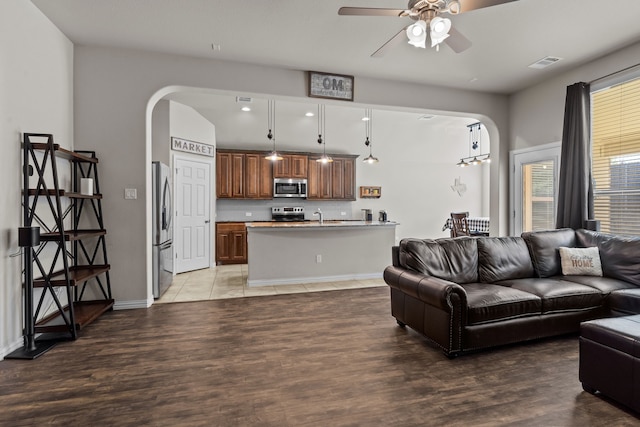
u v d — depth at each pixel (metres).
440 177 8.55
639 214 3.68
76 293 3.56
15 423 1.73
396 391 2.05
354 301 4.07
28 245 2.49
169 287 4.79
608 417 1.79
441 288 2.47
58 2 2.80
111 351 2.62
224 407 1.88
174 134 5.64
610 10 2.92
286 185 7.16
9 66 2.54
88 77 3.55
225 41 3.49
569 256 3.46
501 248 3.39
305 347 2.71
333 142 7.69
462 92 4.99
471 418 1.78
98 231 3.41
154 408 1.87
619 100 3.85
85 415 1.80
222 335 2.96
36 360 2.45
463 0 2.11
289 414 1.82
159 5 2.85
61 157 3.25
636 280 3.09
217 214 7.07
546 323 2.78
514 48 3.66
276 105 6.37
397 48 3.65
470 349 2.54
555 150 4.53
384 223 5.55
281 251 4.99
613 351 1.90
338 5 2.85
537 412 1.84
